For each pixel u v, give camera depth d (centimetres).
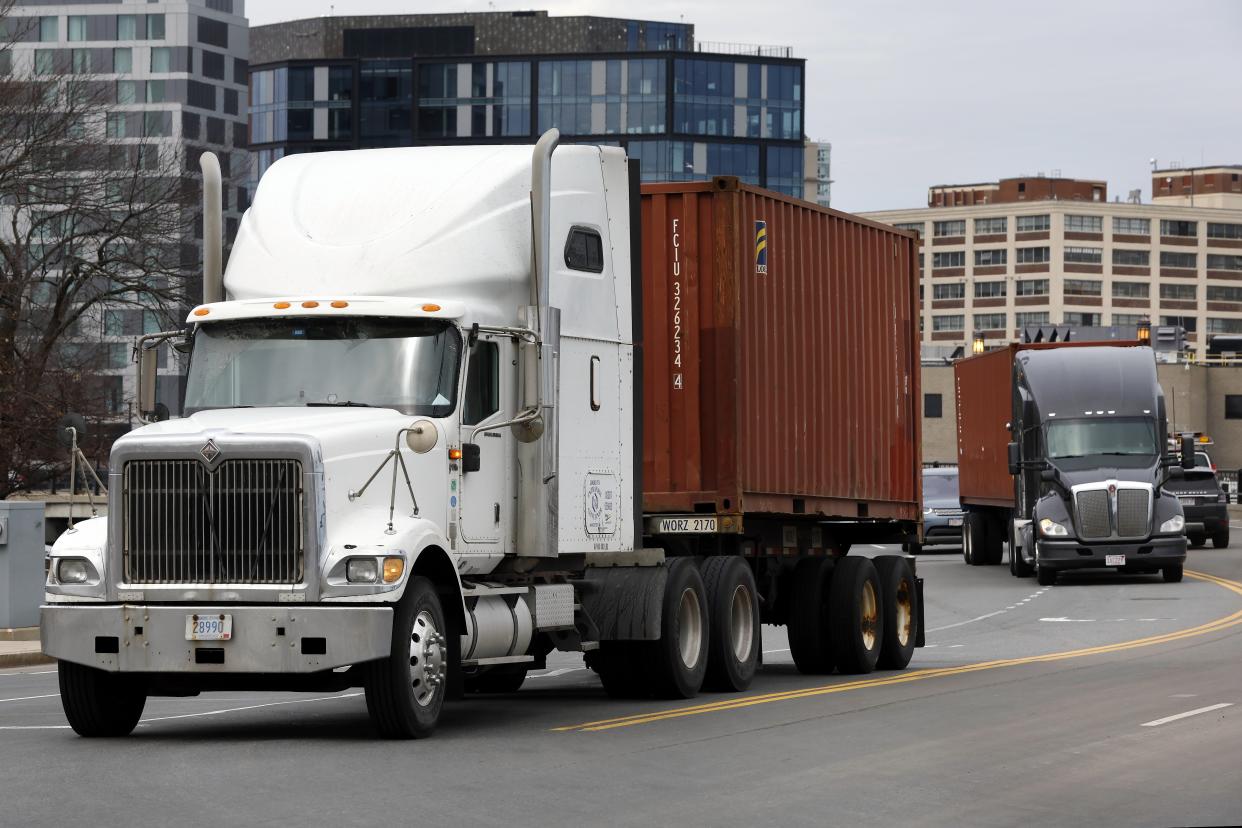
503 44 19225
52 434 6194
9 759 1546
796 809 1298
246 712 2036
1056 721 1878
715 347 2320
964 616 4016
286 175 1905
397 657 1631
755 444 2367
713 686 2273
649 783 1413
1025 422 5081
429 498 1709
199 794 1338
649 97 17425
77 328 7038
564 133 17575
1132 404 5006
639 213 2128
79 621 1616
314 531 1595
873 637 2636
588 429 2005
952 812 1296
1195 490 6738
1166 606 4109
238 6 19662
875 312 2822
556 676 2691
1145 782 1451
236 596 1598
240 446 1600
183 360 1872
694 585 2169
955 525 6881
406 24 19425
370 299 1753
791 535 2584
